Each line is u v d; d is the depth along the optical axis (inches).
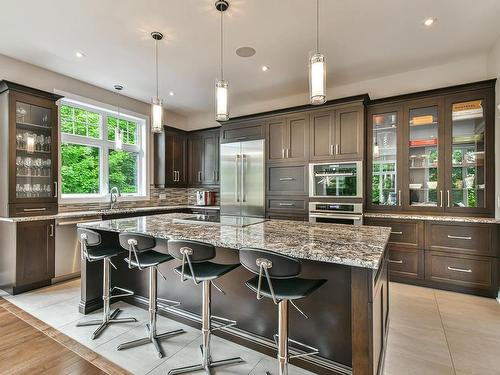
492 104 118.9
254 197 170.4
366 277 53.2
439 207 129.7
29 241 122.3
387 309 86.0
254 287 61.6
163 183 199.8
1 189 122.1
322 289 67.9
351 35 109.6
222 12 95.0
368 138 144.9
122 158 186.9
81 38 111.8
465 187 127.0
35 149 131.8
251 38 111.7
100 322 92.4
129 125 191.3
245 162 174.6
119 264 111.2
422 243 126.9
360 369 53.5
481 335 85.1
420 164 136.6
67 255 136.4
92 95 163.2
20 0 88.7
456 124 128.0
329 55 126.0
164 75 148.2
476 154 124.8
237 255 80.4
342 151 144.4
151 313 81.9
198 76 149.6
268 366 70.4
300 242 65.2
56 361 72.7
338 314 66.1
